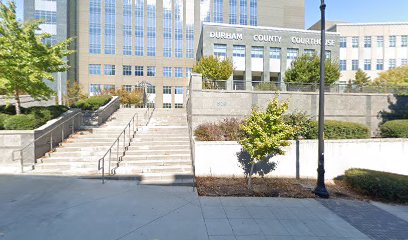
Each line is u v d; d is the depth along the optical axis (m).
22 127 9.87
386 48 44.47
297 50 33.62
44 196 6.77
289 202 7.21
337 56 33.72
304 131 10.88
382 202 7.57
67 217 5.54
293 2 56.19
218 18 52.75
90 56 48.28
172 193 7.52
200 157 9.66
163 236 4.88
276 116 7.81
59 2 45.69
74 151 10.58
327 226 5.69
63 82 40.53
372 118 14.62
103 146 10.98
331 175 10.10
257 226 5.52
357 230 5.54
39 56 10.88
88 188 7.56
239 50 32.50
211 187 8.24
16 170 9.02
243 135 10.23
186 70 52.00
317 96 14.16
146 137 12.11
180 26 52.00
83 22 48.28
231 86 13.41
